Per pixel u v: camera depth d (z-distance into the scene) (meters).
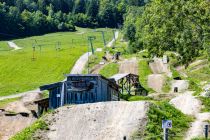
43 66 143.50
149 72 119.88
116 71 126.75
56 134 47.69
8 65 146.12
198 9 60.59
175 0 64.00
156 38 71.88
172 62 122.69
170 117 49.31
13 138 48.31
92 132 47.22
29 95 92.81
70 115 50.59
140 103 50.72
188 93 72.88
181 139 44.34
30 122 63.12
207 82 89.62
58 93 64.75
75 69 138.38
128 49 179.88
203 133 45.16
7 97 103.62
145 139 43.88
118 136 45.41
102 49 189.50
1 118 64.12
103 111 50.59
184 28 62.50
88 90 64.06
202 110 56.97
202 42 60.97
